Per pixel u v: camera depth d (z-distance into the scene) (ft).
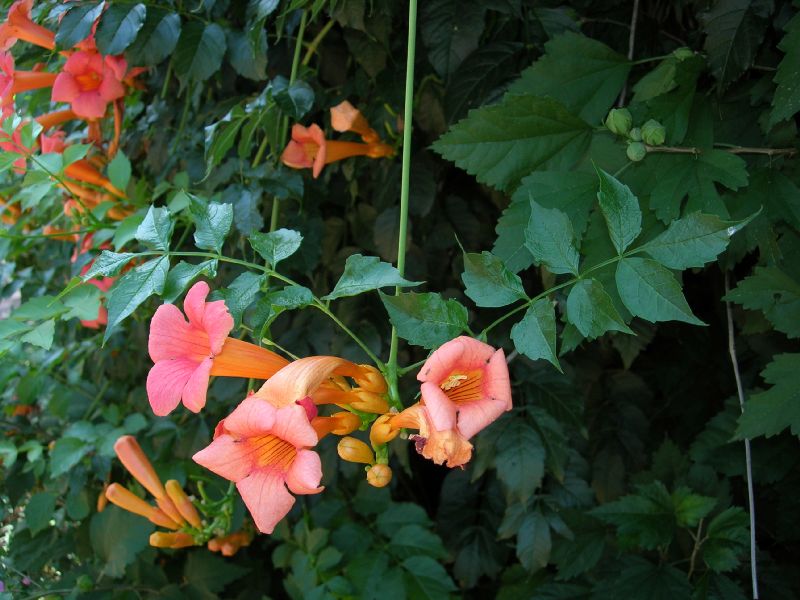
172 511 9.38
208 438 11.87
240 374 5.61
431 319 5.42
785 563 10.23
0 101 9.16
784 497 9.89
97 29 8.38
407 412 5.10
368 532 11.47
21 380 11.84
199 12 9.29
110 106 11.89
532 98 6.83
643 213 6.79
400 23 9.71
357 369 5.43
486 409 4.75
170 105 11.48
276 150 9.52
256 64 8.65
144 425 11.28
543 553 10.32
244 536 11.76
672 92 7.13
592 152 7.01
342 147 10.02
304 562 11.28
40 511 11.57
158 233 6.15
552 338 5.37
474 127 6.87
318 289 11.45
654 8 9.55
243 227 9.03
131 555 11.06
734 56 7.34
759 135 7.90
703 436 9.94
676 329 11.46
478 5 8.46
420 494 13.99
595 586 9.62
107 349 12.82
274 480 4.91
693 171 6.79
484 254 5.54
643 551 10.19
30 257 15.84
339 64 10.69
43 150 10.82
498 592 11.84
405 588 10.74
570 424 10.09
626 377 11.57
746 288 6.81
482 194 11.55
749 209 7.12
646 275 5.36
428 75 9.86
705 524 9.67
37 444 11.80
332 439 11.66
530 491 9.67
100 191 10.69
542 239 5.55
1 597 11.59
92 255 10.23
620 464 11.11
